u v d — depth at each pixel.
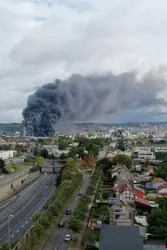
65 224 158.50
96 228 147.62
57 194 196.75
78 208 172.50
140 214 172.38
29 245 123.06
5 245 119.00
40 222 145.75
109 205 177.88
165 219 150.12
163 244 126.44
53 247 130.75
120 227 121.50
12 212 184.38
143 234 137.00
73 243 135.00
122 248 111.88
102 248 112.19
